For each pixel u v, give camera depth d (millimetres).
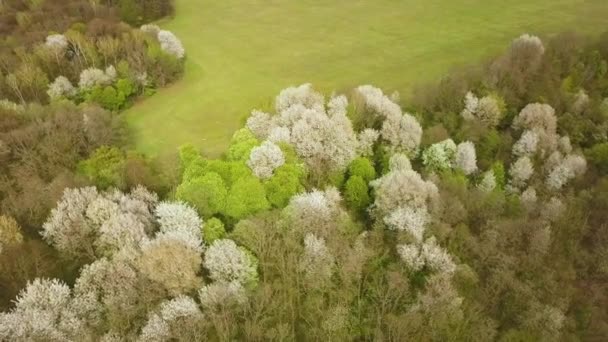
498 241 63000
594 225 71000
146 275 51188
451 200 65438
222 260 52219
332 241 55594
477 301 57125
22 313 48094
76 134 76438
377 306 52312
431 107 84438
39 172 71688
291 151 66312
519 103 85625
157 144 82000
